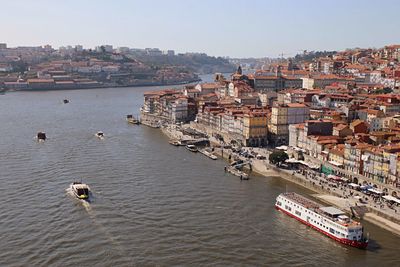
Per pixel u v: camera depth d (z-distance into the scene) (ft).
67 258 510.17
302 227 612.70
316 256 530.27
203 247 543.80
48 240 552.00
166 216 633.20
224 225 609.42
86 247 535.60
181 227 597.93
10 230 578.25
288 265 507.71
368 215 649.61
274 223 622.95
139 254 522.06
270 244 557.74
